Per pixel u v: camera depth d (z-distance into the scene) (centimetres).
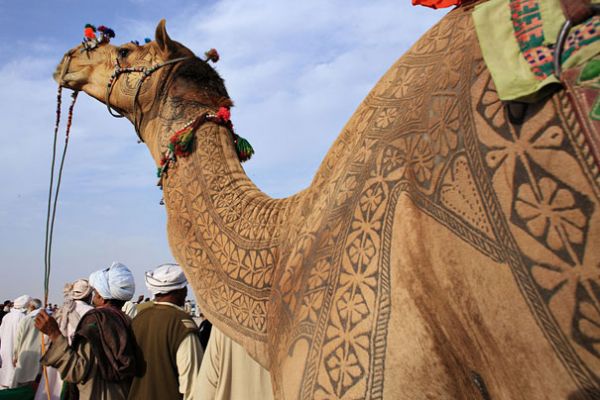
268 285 231
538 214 123
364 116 193
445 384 147
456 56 157
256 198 262
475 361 143
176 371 488
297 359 170
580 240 116
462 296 138
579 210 117
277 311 196
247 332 236
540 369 126
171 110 313
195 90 314
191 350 484
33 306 1328
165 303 518
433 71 169
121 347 500
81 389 528
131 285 647
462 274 137
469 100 143
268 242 238
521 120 129
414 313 148
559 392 124
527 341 127
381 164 168
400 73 188
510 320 129
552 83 123
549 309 121
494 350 135
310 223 195
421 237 148
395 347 150
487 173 133
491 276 131
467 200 137
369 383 151
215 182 276
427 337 146
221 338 416
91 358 529
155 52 336
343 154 197
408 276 149
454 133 144
